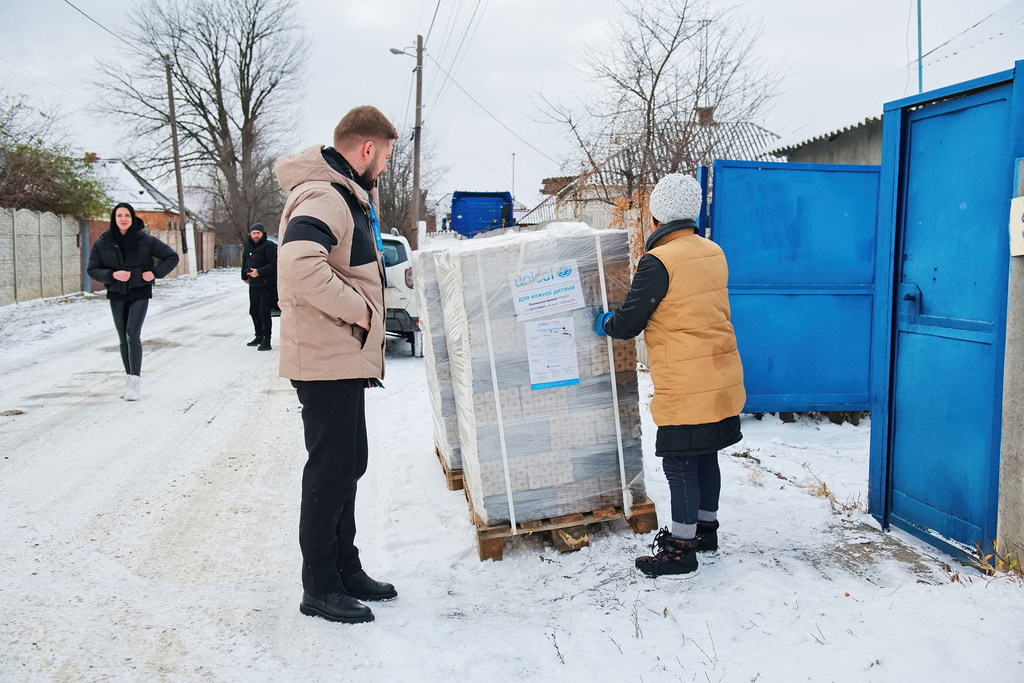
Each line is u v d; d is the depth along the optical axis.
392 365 9.16
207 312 16.02
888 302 3.52
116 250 6.78
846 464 4.70
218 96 44.66
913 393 3.41
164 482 4.62
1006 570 2.82
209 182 46.72
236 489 4.49
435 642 2.72
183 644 2.73
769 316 5.65
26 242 17.38
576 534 3.47
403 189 45.12
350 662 2.60
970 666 2.26
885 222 3.53
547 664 2.55
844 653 2.41
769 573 3.11
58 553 3.54
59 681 2.48
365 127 2.92
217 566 3.41
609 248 3.39
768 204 5.56
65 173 20.52
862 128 12.74
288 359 2.73
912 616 2.59
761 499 4.00
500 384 3.32
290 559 3.49
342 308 2.63
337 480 2.82
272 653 2.66
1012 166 2.83
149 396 7.24
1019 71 2.76
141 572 3.34
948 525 3.22
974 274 3.04
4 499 4.29
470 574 3.29
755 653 2.51
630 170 10.80
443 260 3.69
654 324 3.08
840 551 3.31
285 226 2.66
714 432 3.05
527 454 3.38
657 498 4.07
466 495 4.03
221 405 6.86
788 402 5.74
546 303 3.33
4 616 2.93
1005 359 2.83
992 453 2.94
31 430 5.91
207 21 42.97
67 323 13.19
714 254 3.10
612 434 3.47
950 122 3.16
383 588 3.05
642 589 3.05
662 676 2.43
